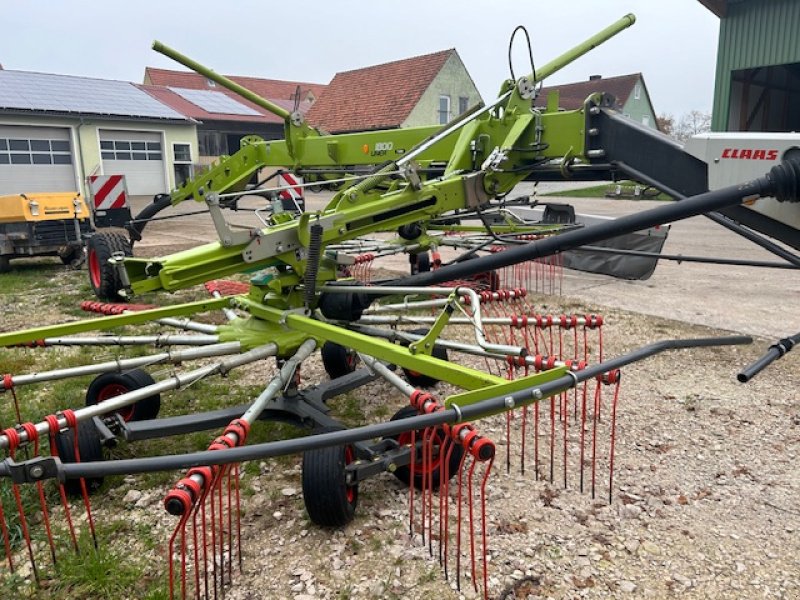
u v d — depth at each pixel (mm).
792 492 3211
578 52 4887
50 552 2768
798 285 7824
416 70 28859
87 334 6117
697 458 3553
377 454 3080
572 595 2521
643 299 7160
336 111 30016
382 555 2764
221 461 1986
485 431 3900
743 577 2611
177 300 7527
